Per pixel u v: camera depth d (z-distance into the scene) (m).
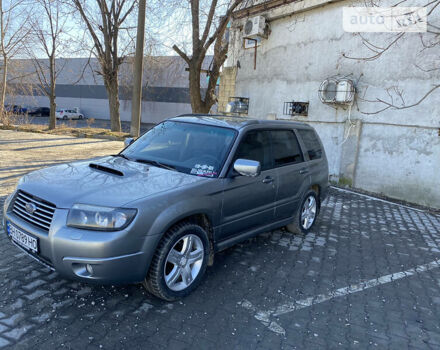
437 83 7.58
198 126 4.45
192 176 3.69
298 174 5.03
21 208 3.29
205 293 3.62
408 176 8.23
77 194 3.04
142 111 44.78
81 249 2.79
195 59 12.42
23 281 3.54
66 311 3.12
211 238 3.75
